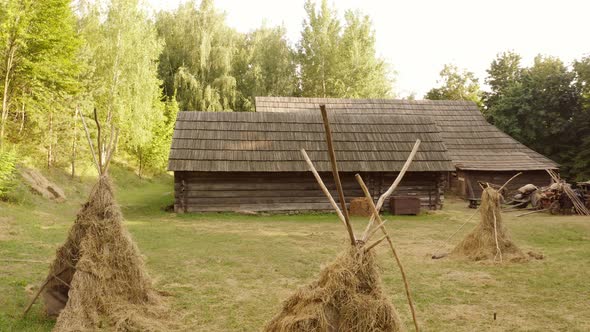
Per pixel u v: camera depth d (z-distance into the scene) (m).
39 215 14.30
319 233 13.71
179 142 19.03
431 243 12.28
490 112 35.34
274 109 30.73
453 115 32.44
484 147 29.59
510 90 34.25
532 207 21.36
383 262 9.83
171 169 17.73
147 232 13.18
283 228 14.84
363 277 4.36
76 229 5.97
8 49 19.47
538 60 40.66
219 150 19.00
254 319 6.11
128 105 30.14
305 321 4.11
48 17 20.31
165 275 8.30
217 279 8.12
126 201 22.30
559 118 32.38
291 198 19.25
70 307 5.27
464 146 29.45
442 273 8.88
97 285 5.57
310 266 9.27
